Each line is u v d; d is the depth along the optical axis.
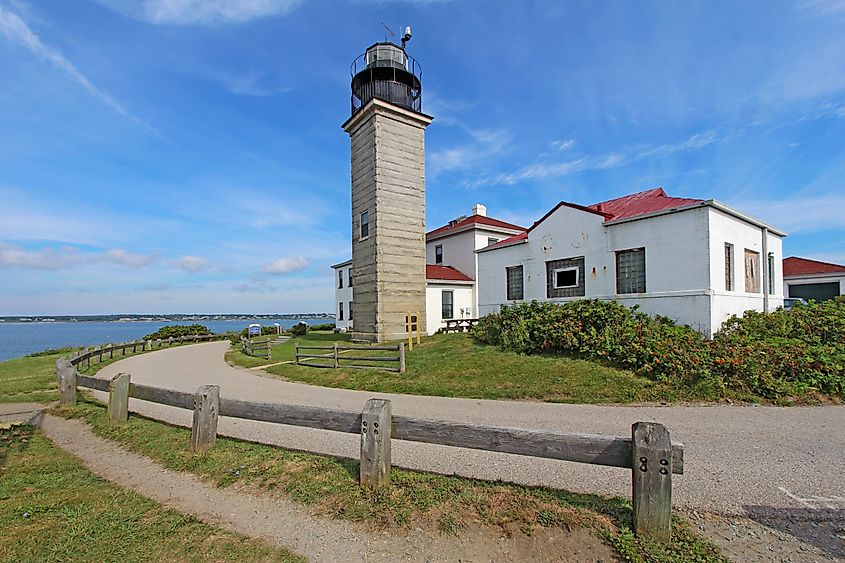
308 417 4.47
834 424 5.97
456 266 25.95
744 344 8.90
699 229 11.05
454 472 4.40
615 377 8.27
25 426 6.52
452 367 10.12
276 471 4.44
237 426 6.44
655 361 8.31
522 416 6.59
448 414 6.79
